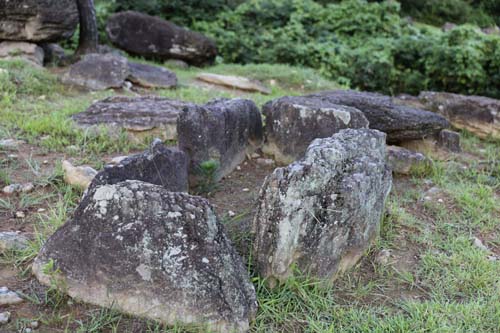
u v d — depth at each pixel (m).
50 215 3.24
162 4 11.07
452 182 4.47
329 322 2.53
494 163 5.05
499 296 2.82
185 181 3.53
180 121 3.84
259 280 2.66
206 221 2.42
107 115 4.93
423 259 3.15
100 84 6.45
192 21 11.10
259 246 2.73
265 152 4.68
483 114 6.07
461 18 15.79
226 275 2.37
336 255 2.81
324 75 9.53
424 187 4.34
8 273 2.66
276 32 10.77
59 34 7.36
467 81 9.28
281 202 2.64
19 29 7.07
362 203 2.89
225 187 4.02
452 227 3.65
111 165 3.01
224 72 8.88
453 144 5.30
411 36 10.32
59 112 5.22
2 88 5.72
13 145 4.28
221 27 11.18
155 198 2.44
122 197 2.45
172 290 2.34
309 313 2.57
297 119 4.41
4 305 2.41
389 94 9.74
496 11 16.88
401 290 2.89
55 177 3.72
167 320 2.35
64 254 2.49
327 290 2.76
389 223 3.52
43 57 7.46
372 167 3.07
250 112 4.54
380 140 3.45
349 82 9.57
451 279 2.98
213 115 3.91
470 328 2.54
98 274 2.42
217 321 2.31
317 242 2.70
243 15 11.48
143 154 3.23
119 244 2.40
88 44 7.98
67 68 7.44
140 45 9.49
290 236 2.63
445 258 3.19
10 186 3.50
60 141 4.45
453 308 2.70
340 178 2.85
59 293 2.46
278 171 2.70
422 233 3.50
